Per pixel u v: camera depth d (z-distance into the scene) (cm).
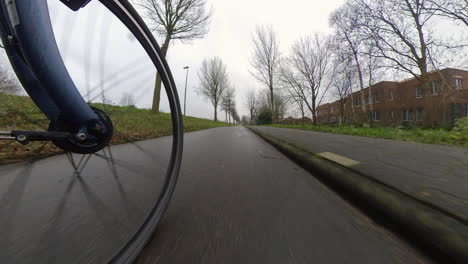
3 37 65
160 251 67
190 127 1017
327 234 78
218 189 134
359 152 199
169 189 90
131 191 119
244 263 62
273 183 147
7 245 66
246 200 114
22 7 60
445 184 98
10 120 78
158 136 292
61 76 69
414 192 88
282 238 75
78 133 77
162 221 88
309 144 275
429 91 782
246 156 259
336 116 2423
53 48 67
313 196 120
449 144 263
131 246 65
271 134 525
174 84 102
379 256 64
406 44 862
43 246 67
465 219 64
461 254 56
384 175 115
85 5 77
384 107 1501
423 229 68
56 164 172
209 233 79
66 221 82
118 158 173
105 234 75
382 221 86
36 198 105
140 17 85
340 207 104
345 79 1528
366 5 945
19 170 152
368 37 967
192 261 63
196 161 227
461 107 689
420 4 787
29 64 64
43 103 74
